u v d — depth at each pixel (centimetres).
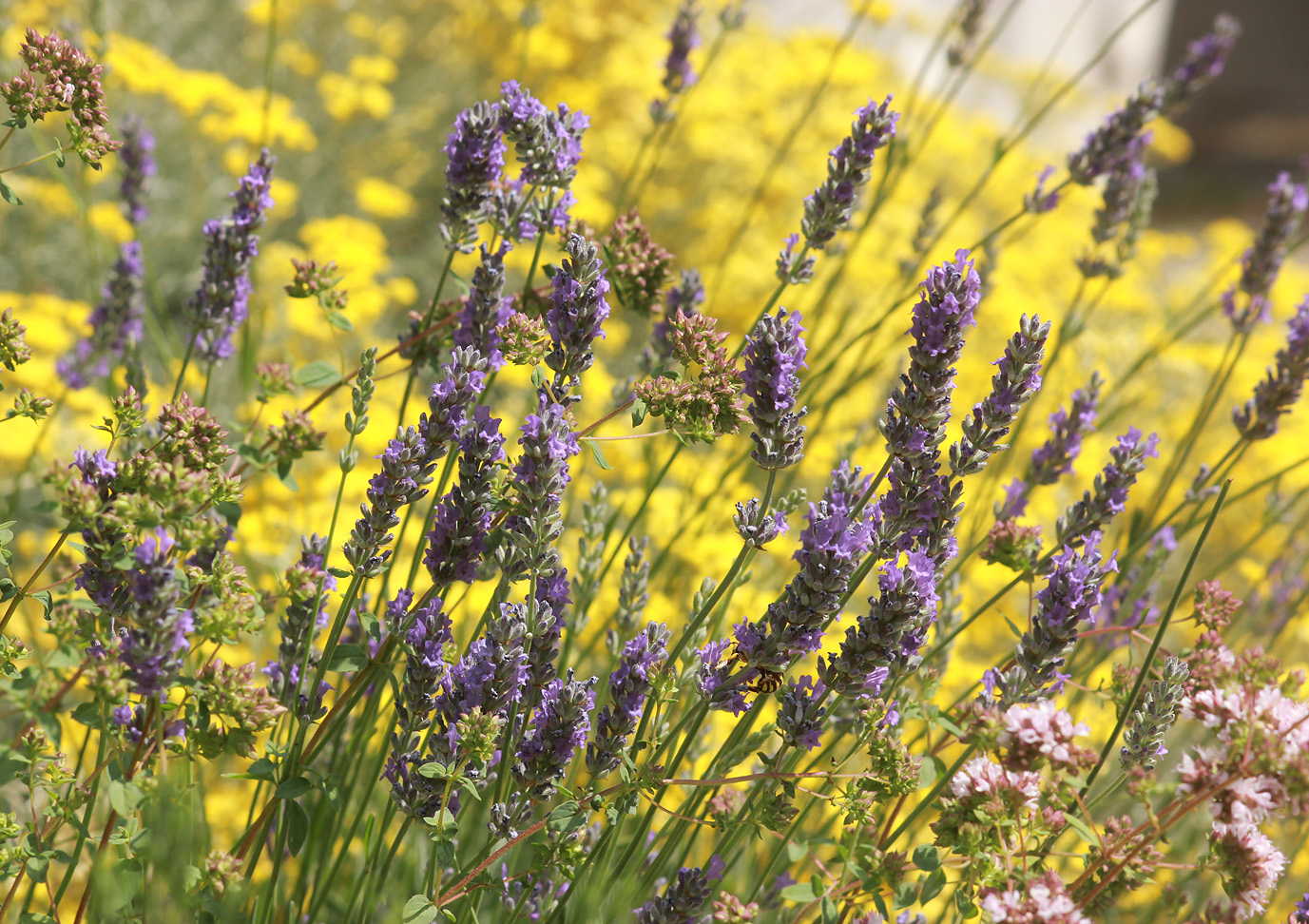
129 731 100
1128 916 117
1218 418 237
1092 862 101
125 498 98
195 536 98
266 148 108
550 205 106
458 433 100
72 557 108
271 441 103
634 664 101
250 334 122
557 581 102
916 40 394
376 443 146
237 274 108
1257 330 266
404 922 100
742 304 235
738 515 100
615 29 292
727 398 101
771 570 127
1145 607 116
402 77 296
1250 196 643
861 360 125
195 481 98
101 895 98
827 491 104
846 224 109
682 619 123
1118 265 129
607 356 236
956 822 101
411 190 281
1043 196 124
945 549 103
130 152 127
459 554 101
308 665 103
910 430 101
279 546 125
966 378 227
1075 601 102
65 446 142
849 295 224
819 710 101
